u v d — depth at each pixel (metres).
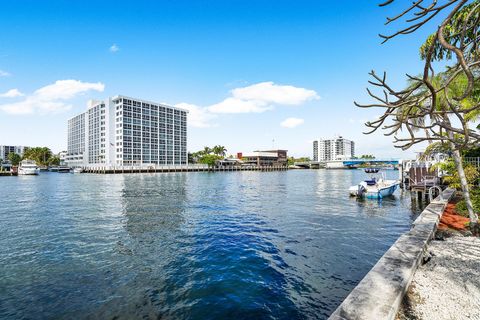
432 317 5.07
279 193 37.25
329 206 24.83
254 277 9.41
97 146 128.12
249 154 171.12
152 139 130.62
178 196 34.12
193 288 8.73
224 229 16.30
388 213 21.03
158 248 12.76
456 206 15.24
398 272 6.32
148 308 7.62
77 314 7.35
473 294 5.84
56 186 50.34
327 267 10.20
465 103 11.34
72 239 14.36
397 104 3.08
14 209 24.12
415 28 2.67
